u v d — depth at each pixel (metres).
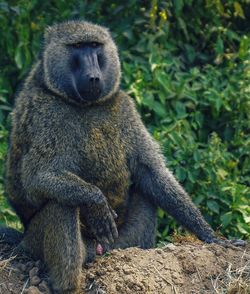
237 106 15.91
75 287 10.80
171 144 15.07
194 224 11.85
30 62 16.27
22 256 11.55
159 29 16.22
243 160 15.72
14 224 14.30
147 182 11.90
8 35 16.44
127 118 11.71
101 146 11.38
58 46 11.61
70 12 16.67
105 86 11.59
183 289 10.90
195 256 11.24
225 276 11.09
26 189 11.22
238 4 16.75
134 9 16.62
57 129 11.27
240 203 14.74
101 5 16.88
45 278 11.07
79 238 10.87
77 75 11.41
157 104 15.51
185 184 14.97
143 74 15.84
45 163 11.16
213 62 16.84
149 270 10.97
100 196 10.93
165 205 11.92
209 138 15.68
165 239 14.52
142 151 11.80
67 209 10.91
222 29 16.94
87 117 11.40
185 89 15.75
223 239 11.96
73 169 11.28
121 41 16.41
